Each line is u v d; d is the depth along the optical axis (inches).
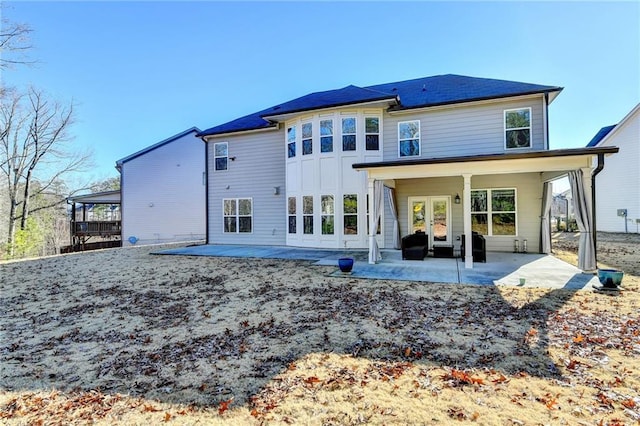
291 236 574.6
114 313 232.7
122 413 114.5
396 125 511.8
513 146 455.8
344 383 128.9
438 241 498.6
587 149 296.2
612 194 844.0
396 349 158.9
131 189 863.7
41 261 491.5
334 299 249.3
